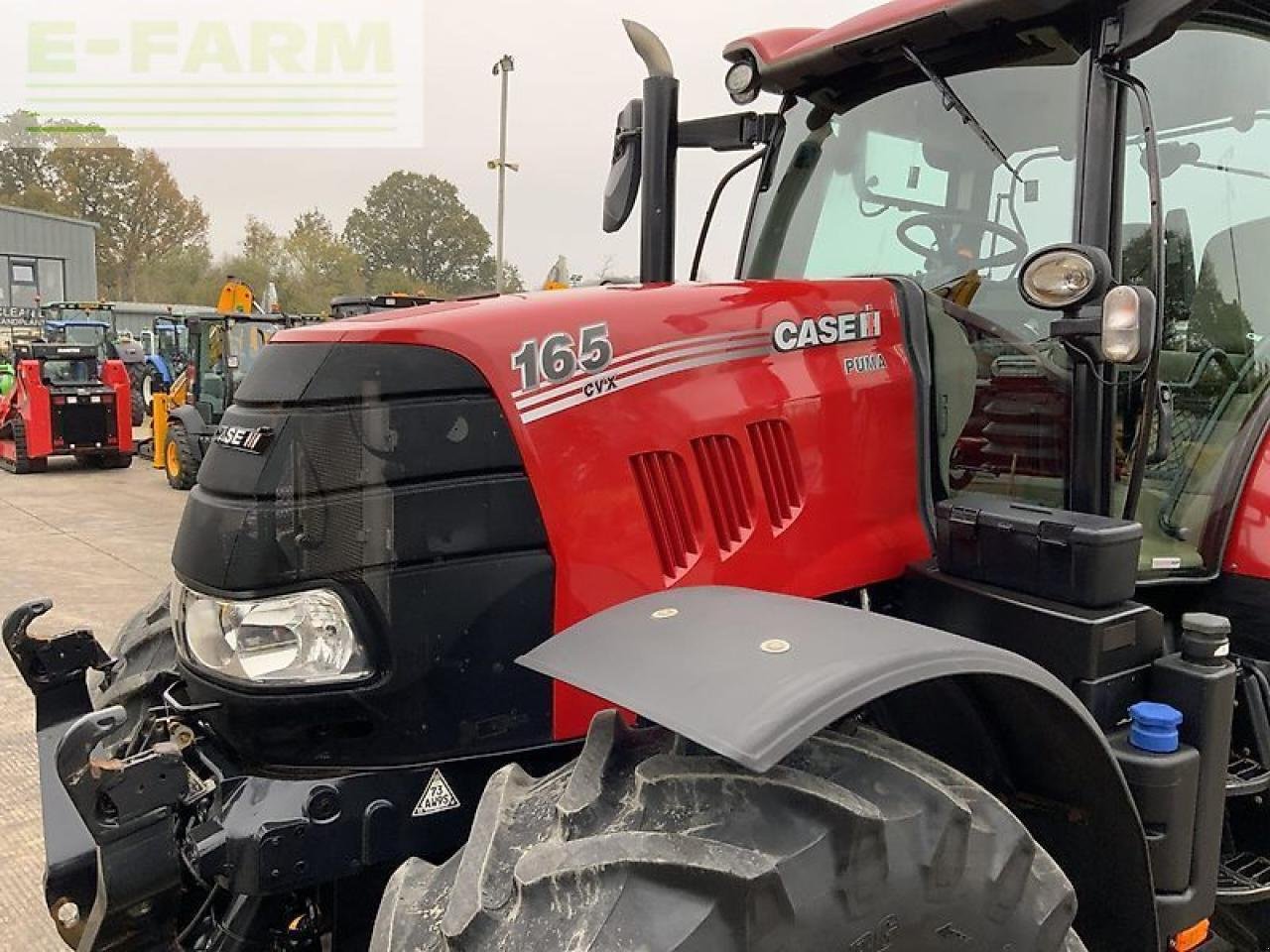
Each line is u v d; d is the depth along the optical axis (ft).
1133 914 5.49
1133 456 6.86
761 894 4.01
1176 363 7.73
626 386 5.95
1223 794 6.16
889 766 4.59
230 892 5.64
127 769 4.75
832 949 4.17
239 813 5.28
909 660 4.40
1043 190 7.19
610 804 4.58
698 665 4.49
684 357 6.16
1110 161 6.36
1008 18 6.91
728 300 6.49
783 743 3.95
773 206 9.10
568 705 5.77
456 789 5.63
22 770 12.39
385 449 5.50
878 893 4.28
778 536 6.32
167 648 7.15
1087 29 6.72
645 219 8.07
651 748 4.91
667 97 7.97
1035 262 6.10
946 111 7.86
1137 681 6.15
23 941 9.12
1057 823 5.60
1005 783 5.65
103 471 41.91
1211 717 5.98
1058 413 6.99
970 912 4.52
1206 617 6.24
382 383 5.53
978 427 7.33
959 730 5.61
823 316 6.73
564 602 5.70
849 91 8.52
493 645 5.60
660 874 4.05
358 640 5.49
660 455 5.99
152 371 58.13
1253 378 8.21
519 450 5.61
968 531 6.54
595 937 3.92
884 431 6.86
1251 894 6.67
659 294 6.33
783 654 4.48
